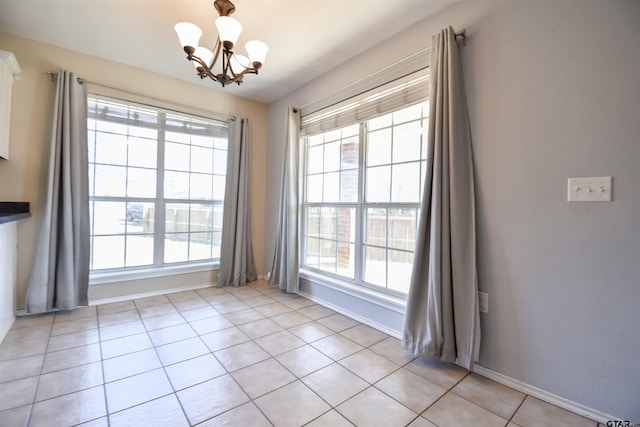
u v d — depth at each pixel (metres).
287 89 3.48
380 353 2.06
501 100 1.73
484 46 1.81
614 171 1.38
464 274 1.80
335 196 3.04
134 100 2.96
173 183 3.34
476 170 1.83
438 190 1.86
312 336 2.31
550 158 1.56
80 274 2.70
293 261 3.29
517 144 1.67
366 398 1.58
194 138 3.47
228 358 1.95
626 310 1.36
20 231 2.48
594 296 1.44
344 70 2.79
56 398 1.51
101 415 1.40
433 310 1.87
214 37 2.42
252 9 2.05
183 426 1.35
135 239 3.12
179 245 3.41
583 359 1.47
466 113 1.86
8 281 2.23
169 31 2.37
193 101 3.36
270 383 1.69
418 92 2.16
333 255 3.05
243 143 3.67
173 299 3.09
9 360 1.85
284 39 2.42
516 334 1.68
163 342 2.15
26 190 2.50
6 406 1.44
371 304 2.53
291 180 3.31
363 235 2.72
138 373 1.76
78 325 2.38
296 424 1.38
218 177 3.67
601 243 1.42
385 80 2.39
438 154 1.87
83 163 2.69
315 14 2.11
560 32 1.52
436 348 1.85
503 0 1.72
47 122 2.57
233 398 1.55
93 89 2.73
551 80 1.55
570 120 1.50
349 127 2.87
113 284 2.96
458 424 1.40
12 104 2.43
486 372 1.79
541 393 1.59
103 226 2.93
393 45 2.35
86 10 2.12
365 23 2.21
